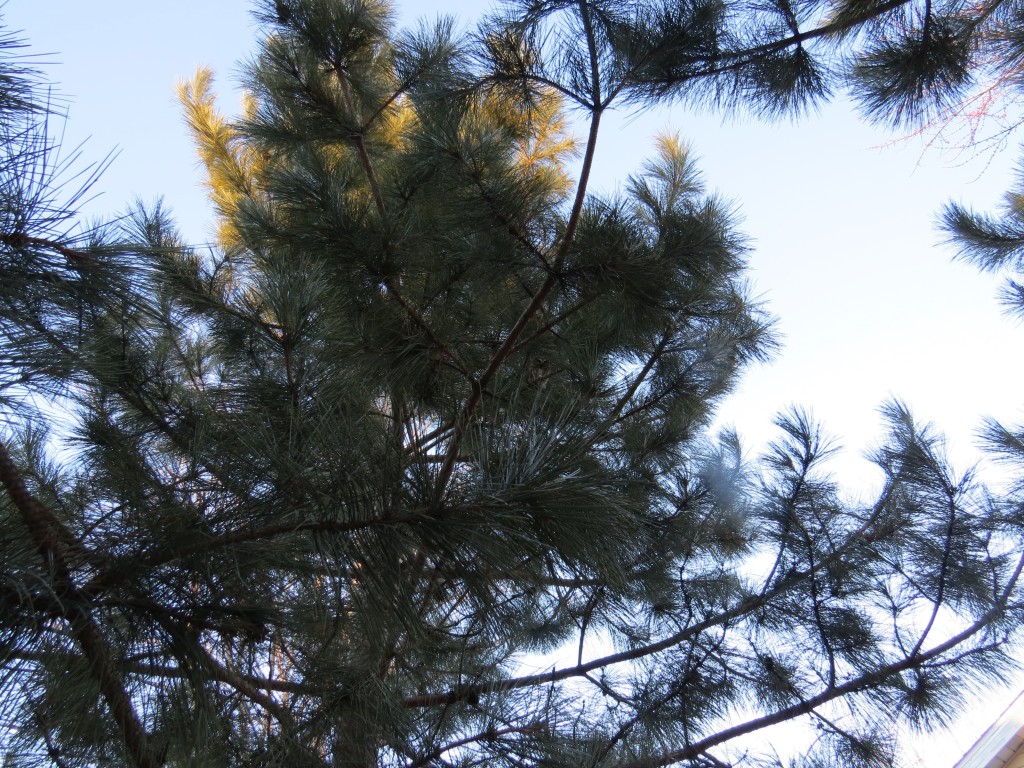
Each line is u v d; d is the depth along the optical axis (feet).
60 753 4.61
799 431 10.73
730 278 11.95
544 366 11.93
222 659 4.83
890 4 10.21
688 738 9.91
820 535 10.48
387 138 14.99
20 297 4.32
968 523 10.39
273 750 5.84
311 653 5.82
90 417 6.85
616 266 10.03
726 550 11.92
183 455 5.58
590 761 8.23
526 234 10.41
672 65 10.14
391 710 6.62
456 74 10.58
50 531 4.33
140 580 4.44
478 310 12.30
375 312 11.23
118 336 6.66
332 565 4.65
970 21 10.43
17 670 4.11
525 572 5.02
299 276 8.03
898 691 9.96
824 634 10.18
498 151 10.11
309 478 4.80
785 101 11.14
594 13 9.72
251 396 6.62
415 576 5.00
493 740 7.65
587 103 10.09
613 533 4.88
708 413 13.34
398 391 10.92
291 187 11.07
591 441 5.22
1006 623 10.14
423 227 11.60
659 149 12.32
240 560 4.60
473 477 4.94
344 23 12.57
